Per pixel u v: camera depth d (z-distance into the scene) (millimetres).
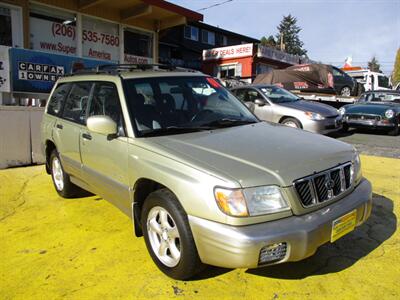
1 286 3248
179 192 2949
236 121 4125
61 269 3482
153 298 2994
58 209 5008
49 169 5773
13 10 10750
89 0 11789
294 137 3664
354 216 3139
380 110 10820
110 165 3867
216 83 4734
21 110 7258
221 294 3020
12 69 7996
